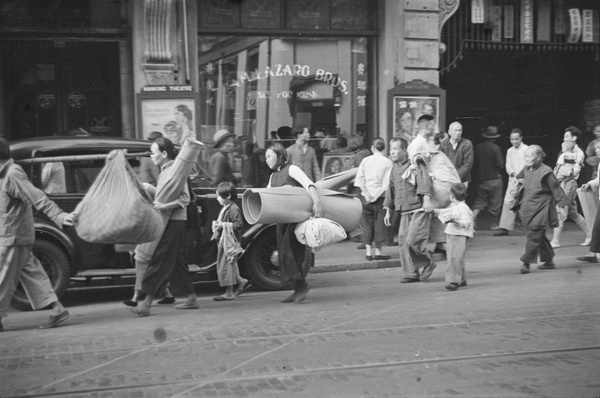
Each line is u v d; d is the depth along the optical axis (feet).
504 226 50.08
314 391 19.08
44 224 30.55
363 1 50.39
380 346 23.45
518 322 26.45
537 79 64.23
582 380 19.71
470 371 20.63
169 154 29.17
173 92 44.70
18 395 19.13
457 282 33.35
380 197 40.96
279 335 25.18
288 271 30.96
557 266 39.47
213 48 47.50
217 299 32.63
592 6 55.93
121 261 32.12
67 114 46.85
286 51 49.14
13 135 46.16
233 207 32.32
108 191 26.11
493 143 53.83
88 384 19.97
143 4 44.57
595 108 60.75
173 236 28.96
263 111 48.80
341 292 33.71
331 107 50.19
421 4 50.60
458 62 62.23
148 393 19.13
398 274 38.86
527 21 54.54
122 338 25.22
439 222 36.94
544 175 36.86
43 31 45.09
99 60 46.98
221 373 20.81
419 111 50.37
